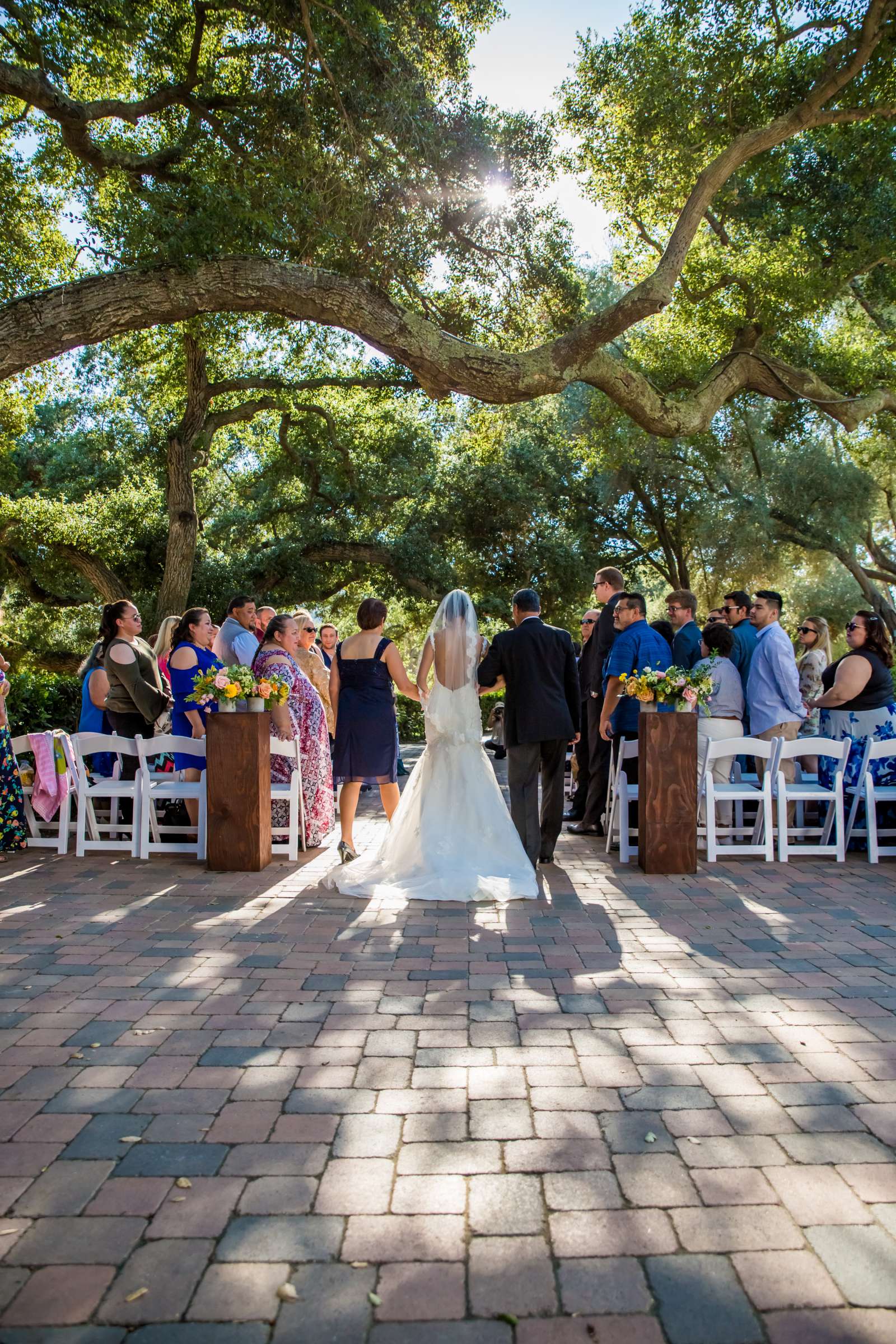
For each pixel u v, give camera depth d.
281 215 9.50
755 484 21.86
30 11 9.19
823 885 5.73
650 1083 2.89
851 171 14.58
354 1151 2.48
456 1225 2.14
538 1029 3.34
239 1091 2.84
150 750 6.54
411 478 23.67
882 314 20.27
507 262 12.70
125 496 19.86
